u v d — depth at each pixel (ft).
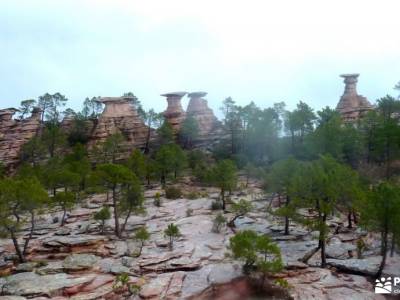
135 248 172.76
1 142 409.08
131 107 450.71
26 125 426.10
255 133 360.48
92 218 229.45
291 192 177.47
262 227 202.28
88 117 452.35
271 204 245.24
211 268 143.95
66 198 219.41
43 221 227.20
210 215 226.17
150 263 152.76
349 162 308.81
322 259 152.25
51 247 175.52
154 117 430.61
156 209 242.17
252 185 299.79
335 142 291.38
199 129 428.56
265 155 369.91
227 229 200.13
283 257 156.66
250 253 131.03
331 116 351.05
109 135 401.90
